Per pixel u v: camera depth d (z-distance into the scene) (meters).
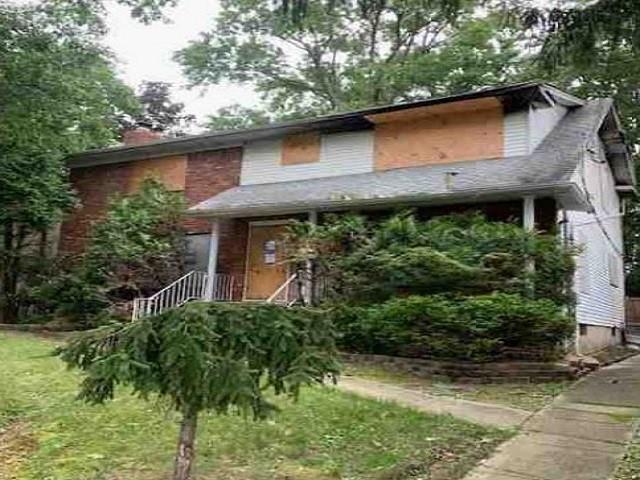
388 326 9.68
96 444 4.82
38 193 15.09
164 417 5.36
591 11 6.02
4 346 9.70
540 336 9.31
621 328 18.23
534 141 12.84
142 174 17.45
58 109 14.61
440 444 5.20
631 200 23.55
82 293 13.79
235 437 5.07
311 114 26.98
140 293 13.99
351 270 10.84
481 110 13.27
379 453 4.86
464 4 6.86
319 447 4.95
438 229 10.59
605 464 4.77
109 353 3.56
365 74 24.20
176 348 3.44
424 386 8.25
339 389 7.31
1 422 5.43
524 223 10.70
